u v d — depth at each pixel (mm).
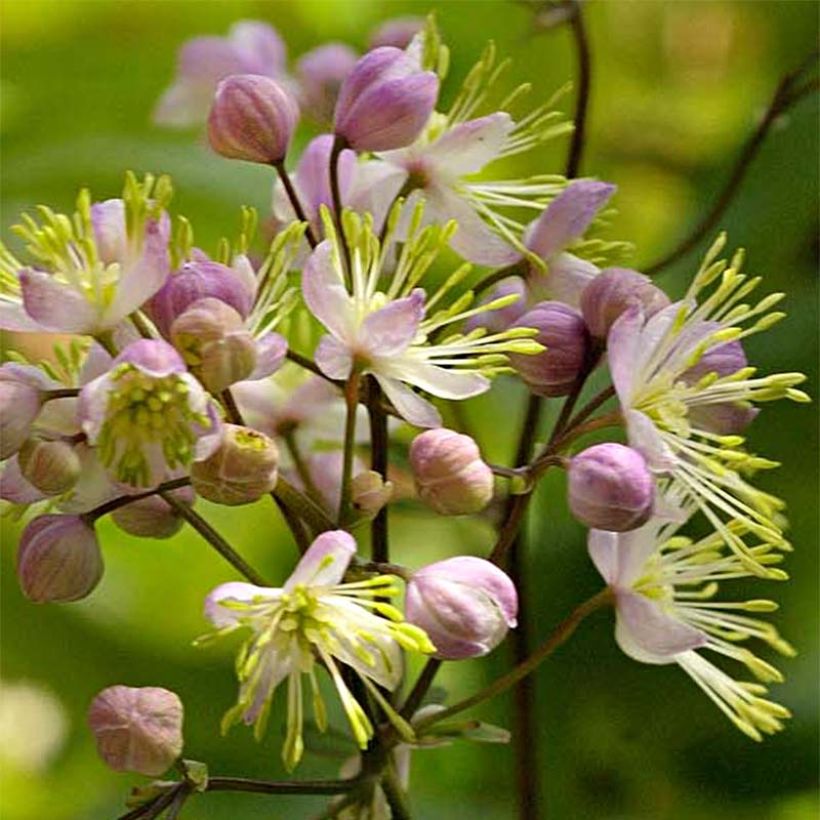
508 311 368
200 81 417
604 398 358
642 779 437
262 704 346
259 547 467
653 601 361
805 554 436
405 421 360
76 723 468
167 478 351
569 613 431
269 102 362
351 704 345
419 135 364
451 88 471
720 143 467
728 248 433
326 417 377
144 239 345
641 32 471
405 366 352
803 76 447
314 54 415
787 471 433
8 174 453
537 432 394
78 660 467
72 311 345
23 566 352
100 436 341
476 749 443
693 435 365
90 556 353
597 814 438
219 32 490
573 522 430
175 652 462
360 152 366
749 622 367
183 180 447
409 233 356
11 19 480
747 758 436
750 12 468
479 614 344
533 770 390
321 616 346
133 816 349
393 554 451
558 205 368
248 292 348
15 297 352
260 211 444
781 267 432
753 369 359
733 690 364
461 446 350
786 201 432
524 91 373
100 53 481
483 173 463
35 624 466
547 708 436
